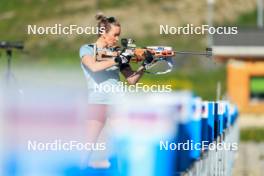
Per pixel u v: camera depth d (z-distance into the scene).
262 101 124.06
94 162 15.37
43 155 13.23
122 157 13.01
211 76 144.00
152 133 12.98
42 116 13.09
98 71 18.50
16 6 199.38
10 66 22.12
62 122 13.23
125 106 13.05
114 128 13.94
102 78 18.66
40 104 13.07
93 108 18.27
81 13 196.62
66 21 189.88
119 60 18.72
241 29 144.88
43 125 13.13
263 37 143.00
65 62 18.98
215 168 25.22
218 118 26.31
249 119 115.38
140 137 12.95
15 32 179.88
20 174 13.23
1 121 13.02
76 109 13.44
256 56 142.50
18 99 13.05
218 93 27.44
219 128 27.44
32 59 28.77
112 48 19.03
